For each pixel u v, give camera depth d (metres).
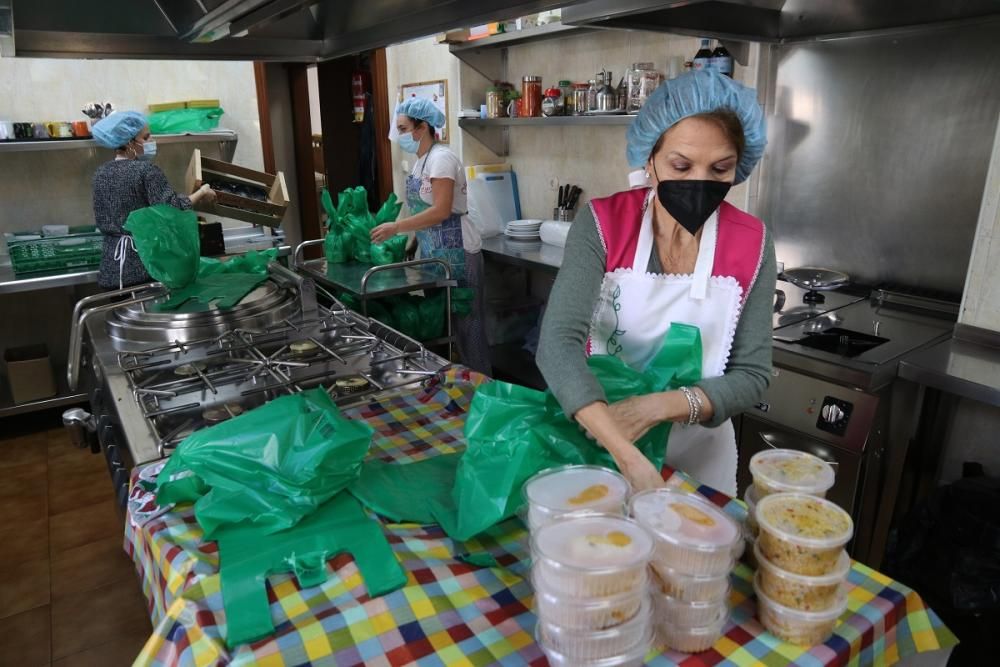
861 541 2.10
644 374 1.24
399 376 1.70
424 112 3.17
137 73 3.88
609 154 3.48
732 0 2.27
